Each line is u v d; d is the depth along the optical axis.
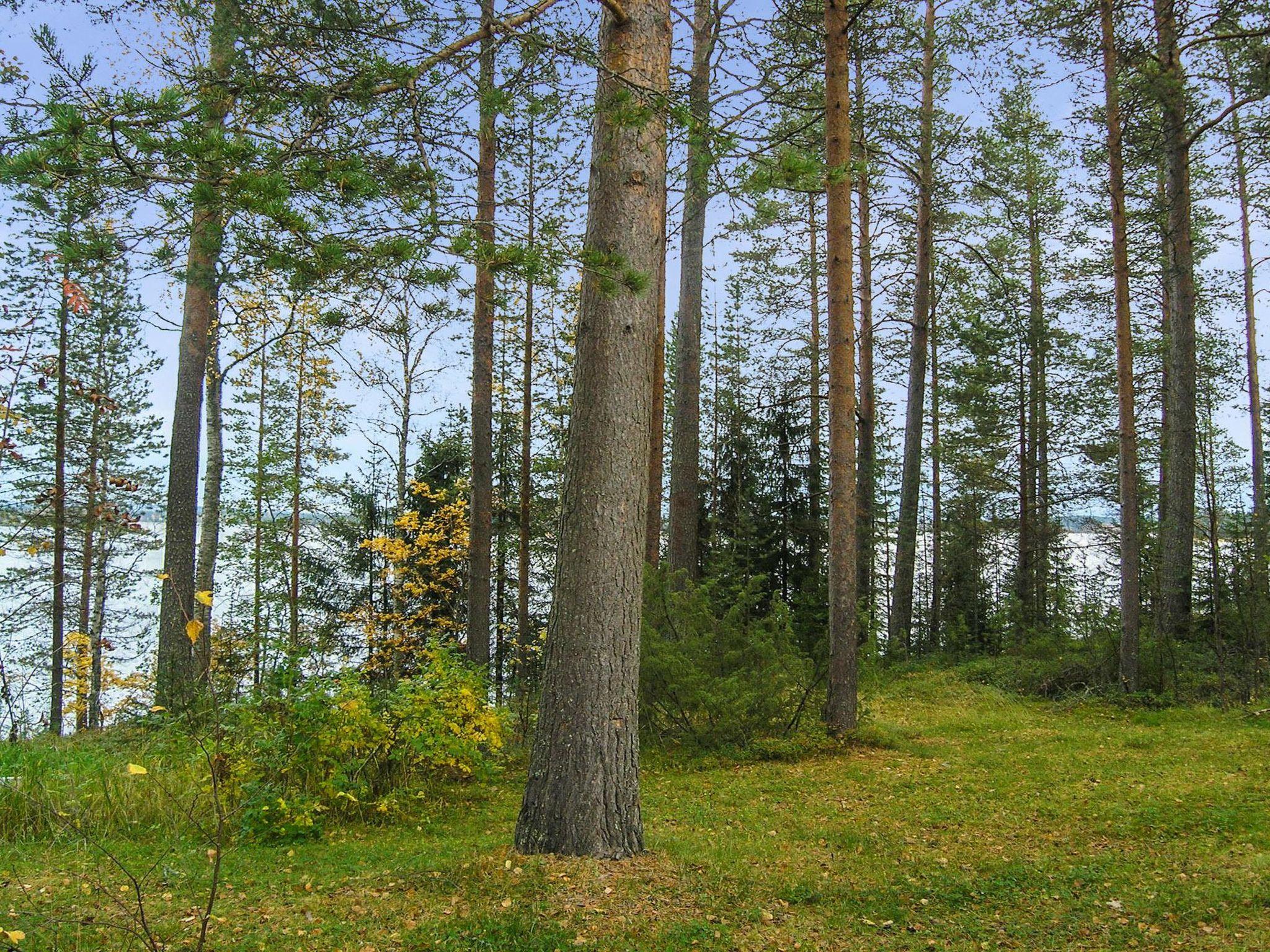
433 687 7.99
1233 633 13.02
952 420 29.48
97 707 20.05
